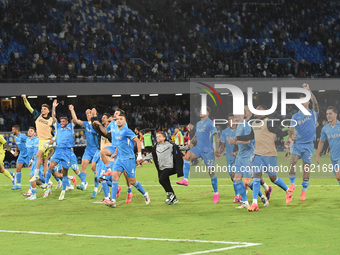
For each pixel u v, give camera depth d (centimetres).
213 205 2033
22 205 2206
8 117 5516
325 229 1429
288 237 1326
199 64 6788
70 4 6675
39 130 2395
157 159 2084
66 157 2367
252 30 7550
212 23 7425
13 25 6112
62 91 5531
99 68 6100
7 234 1490
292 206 1923
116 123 2025
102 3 6969
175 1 7381
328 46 7750
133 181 2069
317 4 7931
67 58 6097
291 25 7744
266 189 1967
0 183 3241
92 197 2381
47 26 6381
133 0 7200
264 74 6900
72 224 1650
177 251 1177
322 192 2342
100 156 2150
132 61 6638
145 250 1198
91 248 1241
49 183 2503
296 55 7581
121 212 1903
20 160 2850
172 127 6231
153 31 7069
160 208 1988
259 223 1563
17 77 5709
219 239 1325
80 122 2452
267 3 7738
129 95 6294
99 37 6650
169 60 6788
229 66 6912
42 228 1589
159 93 5906
